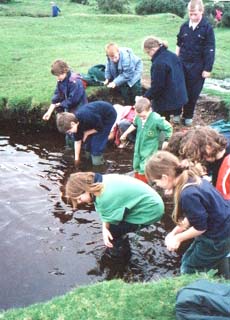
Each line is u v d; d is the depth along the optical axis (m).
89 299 4.08
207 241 4.21
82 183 4.73
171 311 3.85
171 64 7.41
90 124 7.14
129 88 9.06
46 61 11.93
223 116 8.98
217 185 4.49
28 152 8.19
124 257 5.42
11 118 9.20
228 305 3.37
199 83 8.23
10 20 18.50
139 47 14.20
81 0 30.39
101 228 5.98
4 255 5.46
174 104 7.64
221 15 21.56
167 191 4.68
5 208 6.41
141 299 4.01
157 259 5.39
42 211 6.34
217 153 4.41
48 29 17.12
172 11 24.30
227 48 15.10
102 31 17.33
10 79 10.40
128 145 8.20
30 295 4.85
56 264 5.32
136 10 24.77
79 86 7.89
